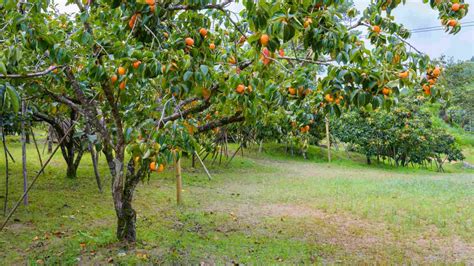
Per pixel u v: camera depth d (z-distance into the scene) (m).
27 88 4.48
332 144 22.80
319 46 2.56
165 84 2.86
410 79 3.02
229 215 6.48
